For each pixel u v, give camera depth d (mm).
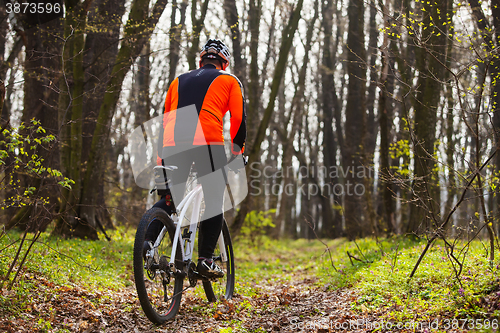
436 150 7891
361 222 17047
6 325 2787
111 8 8727
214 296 4098
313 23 18094
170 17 11398
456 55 7113
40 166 3973
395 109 13719
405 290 3926
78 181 8195
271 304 4277
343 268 6312
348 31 16406
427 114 7996
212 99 3320
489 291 3168
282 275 7969
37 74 7957
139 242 3006
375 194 17328
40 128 3896
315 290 5367
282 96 25953
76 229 8164
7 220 7012
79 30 7875
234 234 12352
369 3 4695
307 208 29359
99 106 9727
